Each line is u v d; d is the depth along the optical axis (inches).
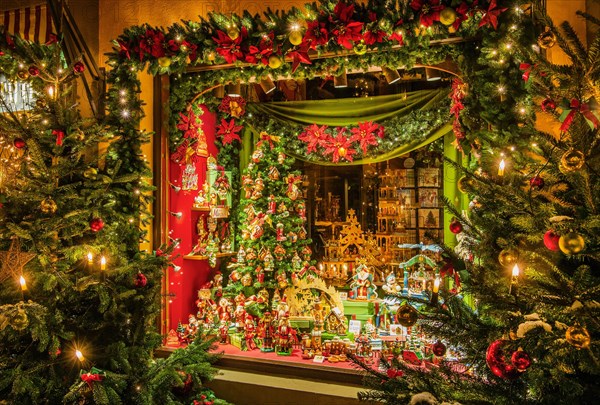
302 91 207.5
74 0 189.0
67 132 133.6
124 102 161.0
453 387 83.8
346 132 186.1
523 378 80.1
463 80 133.8
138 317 143.0
